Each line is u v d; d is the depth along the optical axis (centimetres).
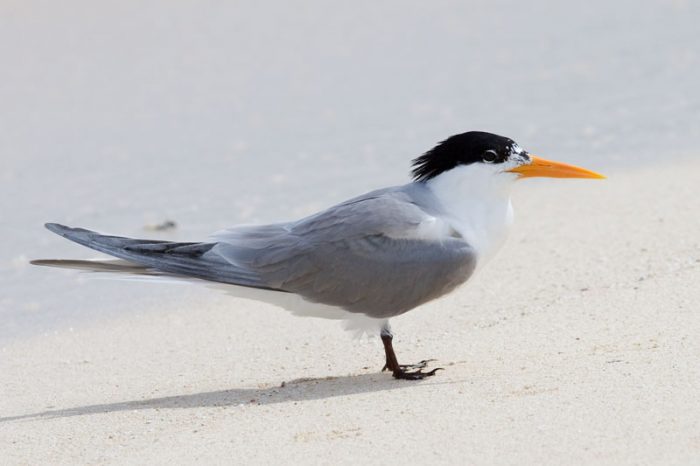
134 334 1211
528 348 1030
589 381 902
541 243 1384
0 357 1152
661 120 1931
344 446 817
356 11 2816
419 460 779
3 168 1823
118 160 1852
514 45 2491
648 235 1357
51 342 1194
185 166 1816
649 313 1074
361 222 1010
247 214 1573
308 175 1739
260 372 1071
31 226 1574
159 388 1033
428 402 902
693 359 927
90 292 1361
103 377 1080
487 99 2114
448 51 2455
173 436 877
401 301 1018
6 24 2566
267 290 1020
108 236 1014
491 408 866
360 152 1842
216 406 952
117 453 853
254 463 803
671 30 2550
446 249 1015
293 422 884
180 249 1011
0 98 2169
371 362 1080
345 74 2314
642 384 879
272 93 2195
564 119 1962
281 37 2575
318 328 1198
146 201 1650
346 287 1011
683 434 777
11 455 866
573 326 1073
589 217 1465
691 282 1145
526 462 758
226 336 1191
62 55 2408
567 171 1039
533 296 1207
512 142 1041
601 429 799
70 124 2038
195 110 2105
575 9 2816
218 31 2612
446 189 1041
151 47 2486
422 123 1980
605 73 2250
